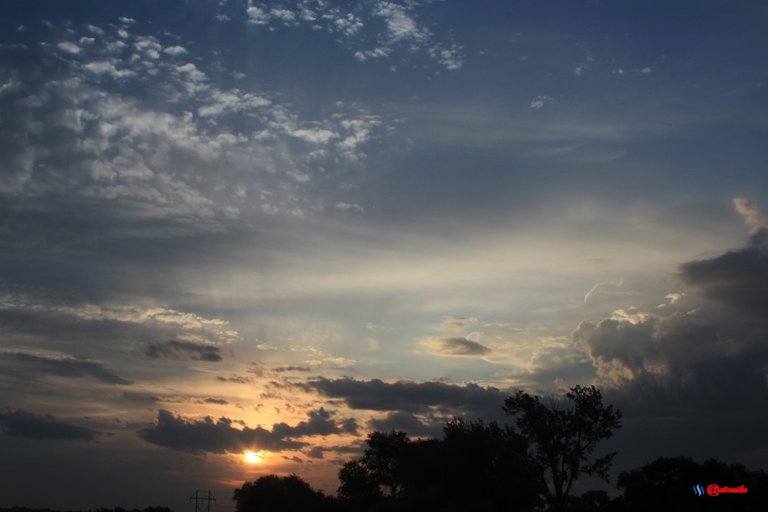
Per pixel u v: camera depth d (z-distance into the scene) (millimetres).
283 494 91188
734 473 66625
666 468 69250
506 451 74562
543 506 75688
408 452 81062
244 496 92375
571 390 77688
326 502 90750
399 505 71562
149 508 101438
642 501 67625
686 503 65312
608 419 76062
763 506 62750
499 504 71812
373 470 93000
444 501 71250
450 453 74812
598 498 77812
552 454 76250
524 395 78375
